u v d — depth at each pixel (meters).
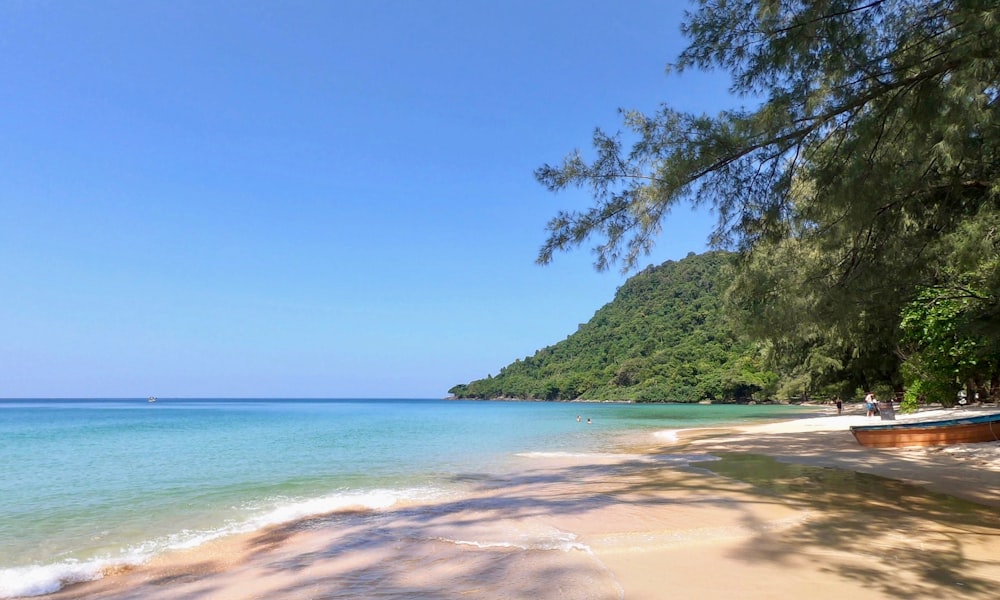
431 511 9.86
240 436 31.56
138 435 32.94
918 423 15.96
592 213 8.23
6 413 79.00
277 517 10.12
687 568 5.78
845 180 6.42
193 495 12.56
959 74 5.63
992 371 22.72
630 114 7.89
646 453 19.23
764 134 6.82
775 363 46.22
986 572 5.45
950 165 6.73
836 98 6.47
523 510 9.29
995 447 13.88
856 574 5.44
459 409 95.69
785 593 4.95
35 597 6.30
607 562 6.09
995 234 6.85
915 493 9.67
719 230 8.02
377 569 6.31
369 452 21.77
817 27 5.96
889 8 6.19
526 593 5.18
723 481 11.58
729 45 6.69
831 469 12.77
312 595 5.52
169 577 6.78
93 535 9.04
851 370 42.94
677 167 7.08
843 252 8.12
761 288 8.88
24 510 11.08
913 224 7.70
